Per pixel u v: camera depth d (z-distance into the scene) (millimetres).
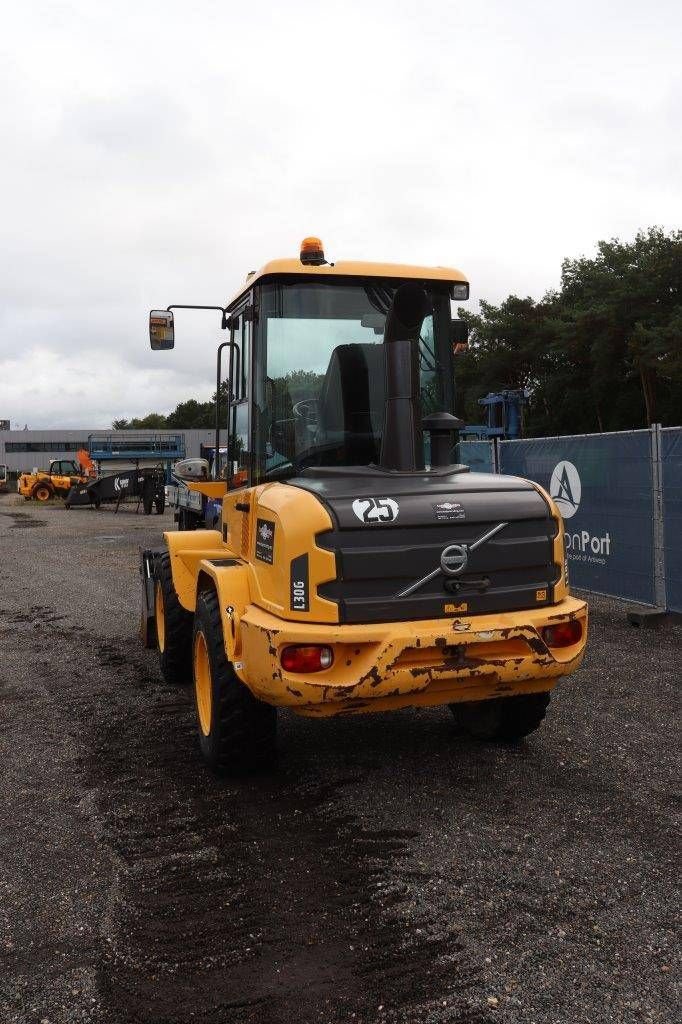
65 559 15633
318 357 4543
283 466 4480
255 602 4156
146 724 5555
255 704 4297
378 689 3725
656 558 7906
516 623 3889
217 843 3750
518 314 53781
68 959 2879
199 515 13461
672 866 3436
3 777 4645
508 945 2891
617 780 4348
